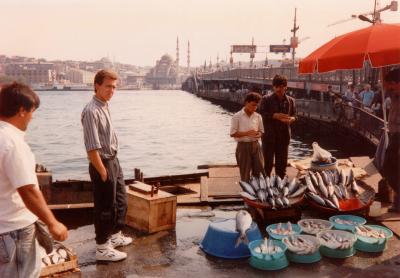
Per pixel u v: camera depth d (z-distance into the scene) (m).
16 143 2.60
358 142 22.78
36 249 2.80
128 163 26.94
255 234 5.10
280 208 5.80
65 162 29.00
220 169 9.05
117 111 78.06
